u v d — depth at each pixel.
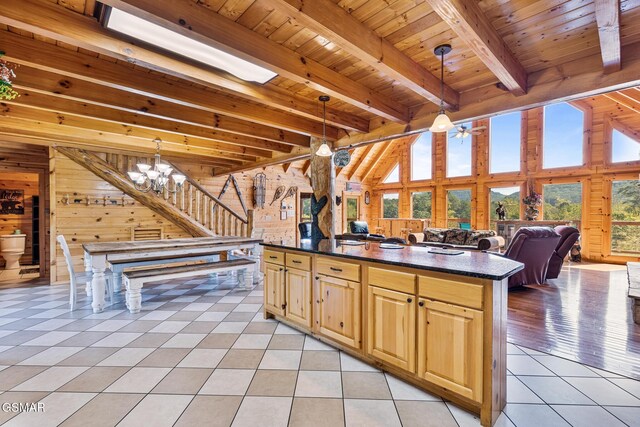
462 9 1.82
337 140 4.69
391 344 2.13
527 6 1.98
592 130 7.18
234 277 5.34
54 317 3.37
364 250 2.70
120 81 2.71
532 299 4.06
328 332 2.62
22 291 4.51
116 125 4.36
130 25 2.04
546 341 2.76
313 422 1.70
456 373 1.79
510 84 2.70
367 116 4.24
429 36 2.36
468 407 1.81
